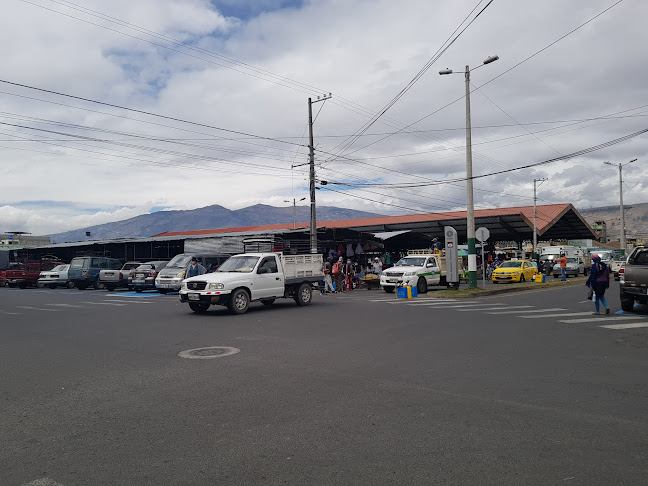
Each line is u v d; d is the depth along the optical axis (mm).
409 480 3918
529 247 75312
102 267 32906
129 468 4211
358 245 36781
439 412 5609
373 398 6184
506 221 40031
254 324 13148
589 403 5922
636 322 13062
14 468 4250
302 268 18172
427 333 11375
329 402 6027
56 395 6539
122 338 11141
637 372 7496
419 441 4734
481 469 4105
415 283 24969
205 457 4414
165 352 9398
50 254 50875
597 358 8531
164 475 4066
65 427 5277
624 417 5398
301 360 8477
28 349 9961
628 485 3805
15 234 75938
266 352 9227
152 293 27688
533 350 9273
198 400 6176
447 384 6844
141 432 5078
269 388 6695
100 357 9023
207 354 9109
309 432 5004
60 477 4062
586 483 3842
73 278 32188
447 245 24578
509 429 5043
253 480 3955
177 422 5363
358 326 12609
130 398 6332
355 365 8055
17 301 22781
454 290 23625
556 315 14758
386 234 38625
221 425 5246
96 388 6859
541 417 5414
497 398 6156
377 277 31500
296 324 13078
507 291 25250
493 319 13922
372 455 4414
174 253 41375
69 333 12086
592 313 15156
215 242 37500
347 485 3850
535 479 3916
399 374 7430
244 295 15766
